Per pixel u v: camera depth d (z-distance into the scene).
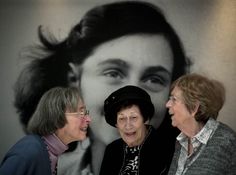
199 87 1.63
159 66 2.62
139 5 2.64
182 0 2.61
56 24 2.71
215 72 2.57
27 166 1.50
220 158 1.58
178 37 2.61
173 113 1.70
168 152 2.05
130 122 2.03
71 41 2.69
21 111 2.73
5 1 2.77
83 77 2.67
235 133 1.67
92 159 2.65
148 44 2.63
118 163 2.12
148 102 2.06
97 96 2.65
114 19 2.66
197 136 1.65
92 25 2.68
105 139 2.64
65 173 2.68
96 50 2.67
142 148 2.06
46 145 1.62
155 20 2.63
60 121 1.60
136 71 2.63
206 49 2.58
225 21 2.57
